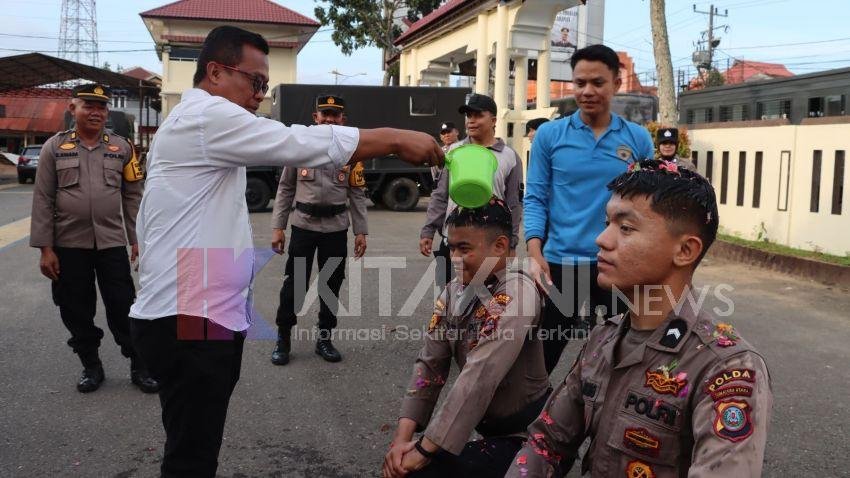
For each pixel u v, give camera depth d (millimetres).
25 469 3516
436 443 2281
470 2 20953
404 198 17469
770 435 3959
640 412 1683
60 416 4176
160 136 2496
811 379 4863
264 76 2607
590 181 3514
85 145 4457
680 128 11320
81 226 4406
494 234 2434
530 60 29781
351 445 3857
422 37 25766
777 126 9727
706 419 1555
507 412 2537
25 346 5539
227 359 2564
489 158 2498
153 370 2561
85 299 4535
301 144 2385
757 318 6516
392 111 17672
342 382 4812
